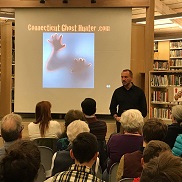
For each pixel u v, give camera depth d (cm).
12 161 119
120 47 749
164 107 726
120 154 288
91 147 194
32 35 754
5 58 825
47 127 393
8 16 980
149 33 733
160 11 973
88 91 752
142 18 1044
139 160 244
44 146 353
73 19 749
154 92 720
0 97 839
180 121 358
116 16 746
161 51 1271
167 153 102
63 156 260
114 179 287
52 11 749
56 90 755
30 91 757
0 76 852
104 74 751
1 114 838
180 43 1229
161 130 251
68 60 752
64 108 755
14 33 813
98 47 750
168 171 90
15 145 136
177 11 1006
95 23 749
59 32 751
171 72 712
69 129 282
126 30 746
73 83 753
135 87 544
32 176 121
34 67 755
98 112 752
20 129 281
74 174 178
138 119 300
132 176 241
